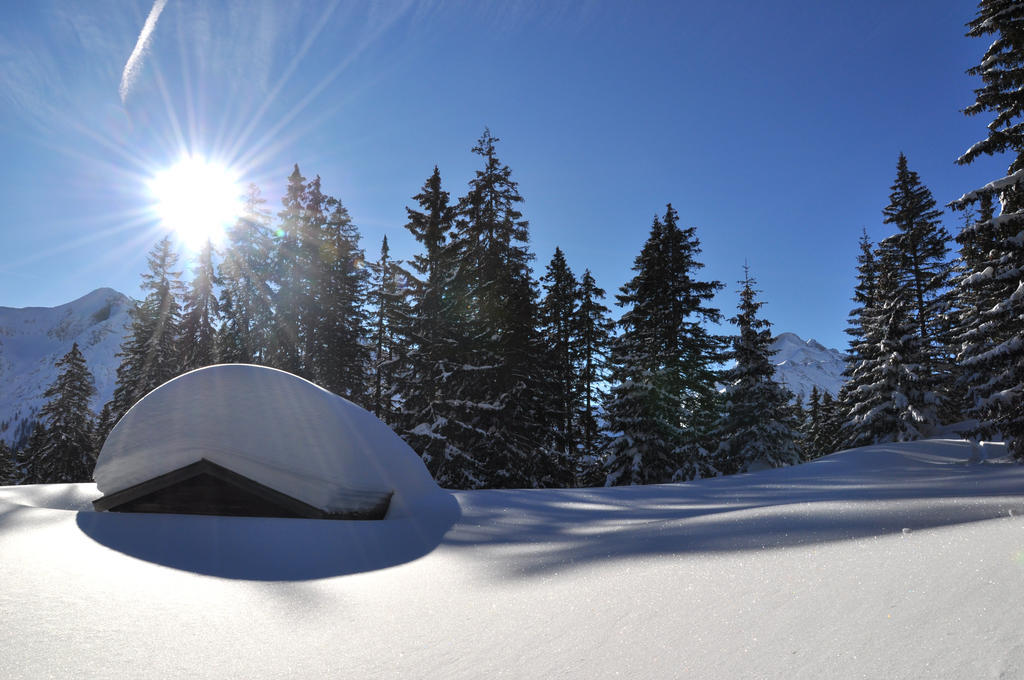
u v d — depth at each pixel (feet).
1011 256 47.11
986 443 60.29
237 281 109.91
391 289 111.34
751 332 94.94
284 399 32.40
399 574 15.65
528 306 90.89
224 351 107.65
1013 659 4.16
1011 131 48.34
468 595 11.76
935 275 115.65
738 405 94.02
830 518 12.79
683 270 97.14
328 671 7.73
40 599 11.58
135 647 9.03
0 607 10.84
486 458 77.71
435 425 72.33
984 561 6.84
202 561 17.58
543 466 84.38
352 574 16.25
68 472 127.95
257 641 9.37
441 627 9.41
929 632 5.13
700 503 27.25
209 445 30.40
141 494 30.63
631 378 79.10
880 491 23.22
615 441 78.64
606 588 9.96
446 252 87.61
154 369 125.18
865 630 5.57
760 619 6.68
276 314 107.96
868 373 94.79
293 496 29.01
